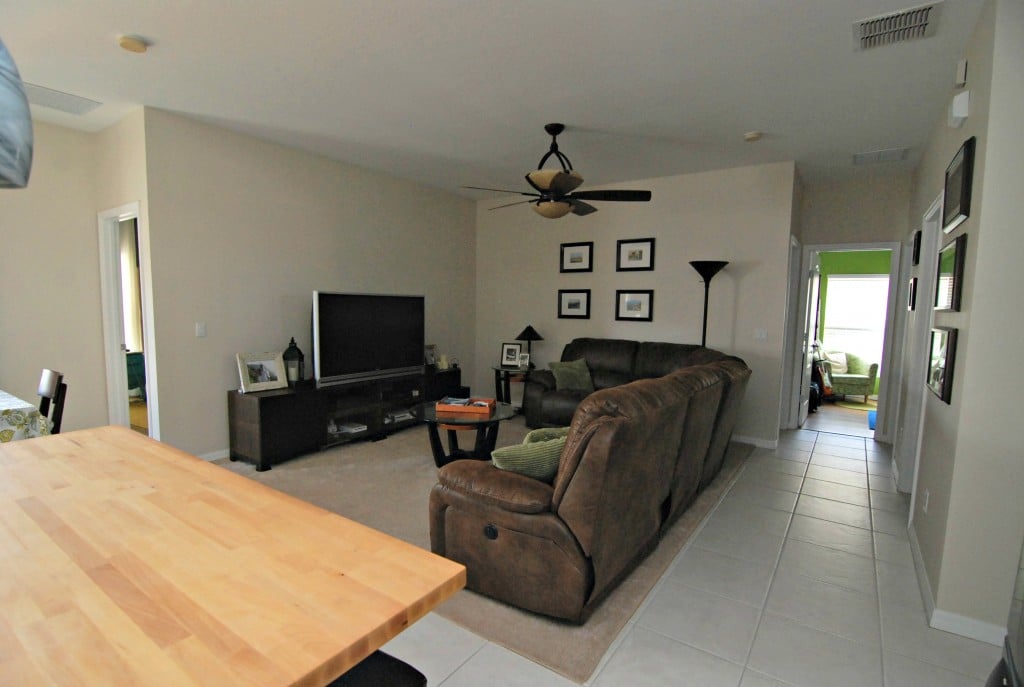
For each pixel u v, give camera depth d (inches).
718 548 112.2
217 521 45.3
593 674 73.0
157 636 30.4
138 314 233.1
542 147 171.6
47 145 156.0
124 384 173.9
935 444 100.7
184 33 100.3
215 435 160.2
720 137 157.9
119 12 92.7
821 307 328.2
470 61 110.5
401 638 80.0
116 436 70.6
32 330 156.3
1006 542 79.7
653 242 214.5
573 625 83.9
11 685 26.4
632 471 84.6
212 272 157.1
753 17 91.8
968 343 80.4
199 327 154.8
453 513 91.4
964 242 87.0
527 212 248.8
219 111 142.9
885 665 76.1
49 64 114.2
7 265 151.2
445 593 36.9
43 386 116.3
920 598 94.0
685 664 75.4
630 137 159.2
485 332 267.1
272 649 29.6
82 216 163.5
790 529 122.3
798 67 111.2
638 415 79.3
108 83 124.6
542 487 84.9
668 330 213.8
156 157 143.3
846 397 308.5
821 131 150.8
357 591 35.5
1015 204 76.6
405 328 204.1
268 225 170.9
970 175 85.7
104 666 28.0
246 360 162.4
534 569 84.0
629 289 221.9
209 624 31.6
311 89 126.6
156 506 48.3
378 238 209.5
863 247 208.7
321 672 28.5
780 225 187.6
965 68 95.7
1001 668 51.8
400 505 130.6
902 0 85.7
